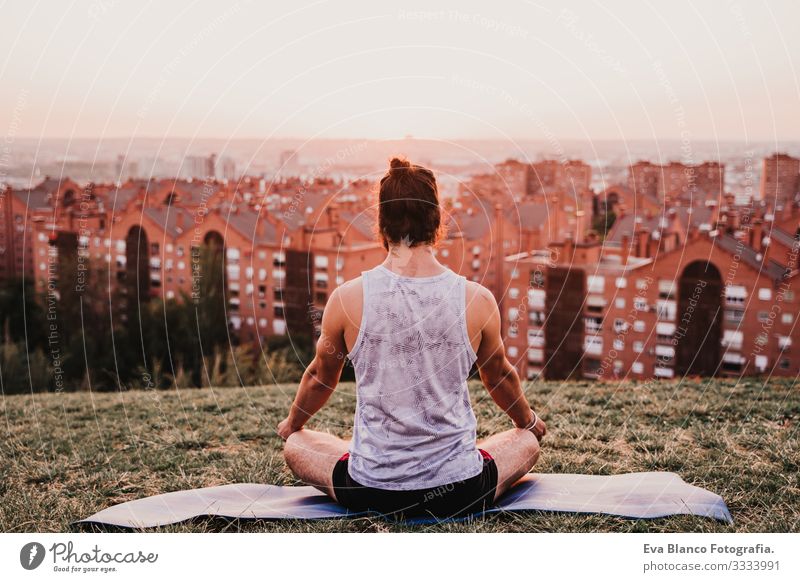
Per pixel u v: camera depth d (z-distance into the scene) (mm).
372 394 2014
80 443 3623
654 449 3199
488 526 2186
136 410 4582
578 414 3977
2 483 2910
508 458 2268
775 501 2506
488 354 2098
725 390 4531
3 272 31969
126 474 2992
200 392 5418
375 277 1975
